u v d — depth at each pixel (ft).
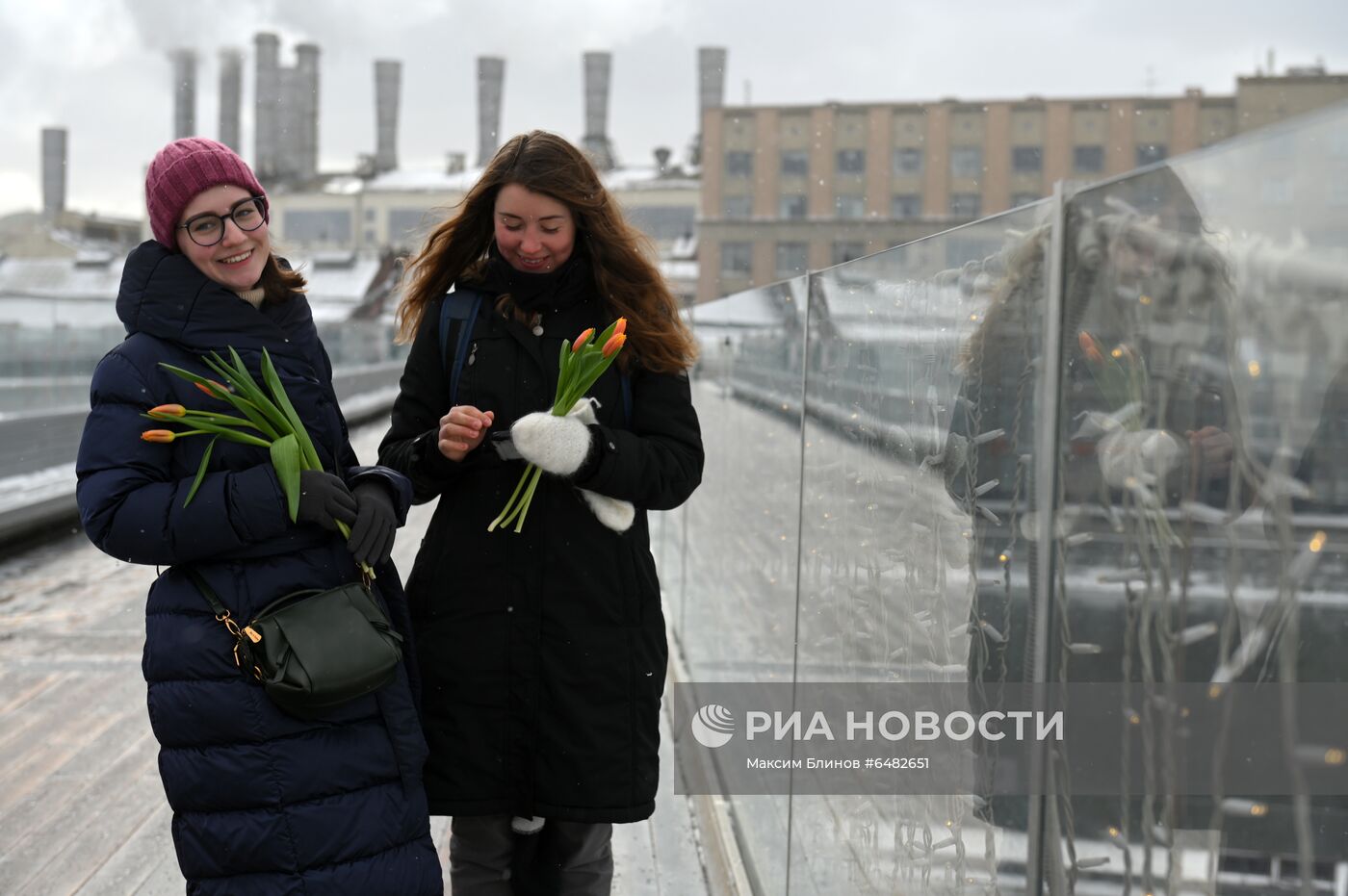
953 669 4.53
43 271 206.28
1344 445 2.31
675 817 10.64
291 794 5.32
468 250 6.68
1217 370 2.73
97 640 17.57
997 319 4.15
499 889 6.68
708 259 173.47
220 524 5.27
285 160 242.37
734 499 11.34
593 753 6.27
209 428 5.35
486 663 6.30
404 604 6.10
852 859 6.16
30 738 13.10
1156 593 3.01
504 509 6.21
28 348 31.50
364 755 5.52
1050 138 165.78
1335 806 2.37
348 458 6.30
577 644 6.28
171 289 5.58
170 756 5.40
